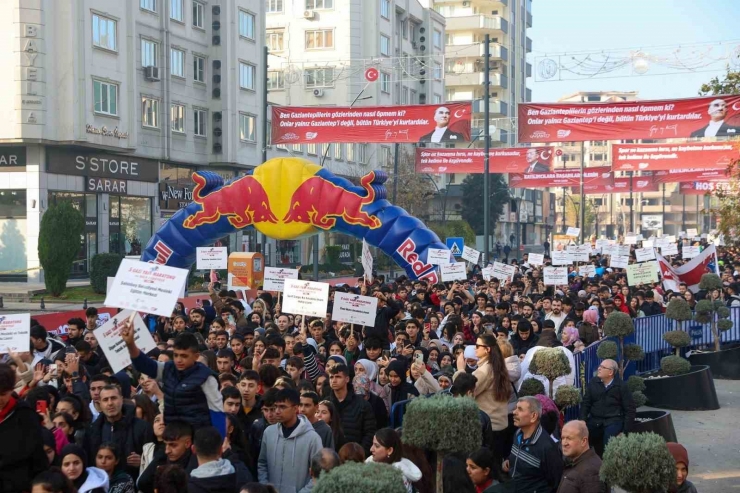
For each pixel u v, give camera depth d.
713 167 42.22
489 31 101.75
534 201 109.38
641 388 13.98
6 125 36.59
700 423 15.59
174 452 6.83
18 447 6.08
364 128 29.80
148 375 7.46
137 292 7.95
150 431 7.92
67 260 33.22
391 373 10.38
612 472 6.26
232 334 12.66
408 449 7.57
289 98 65.50
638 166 43.25
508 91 103.38
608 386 11.38
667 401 16.80
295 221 22.30
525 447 8.09
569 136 27.92
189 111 47.59
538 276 27.83
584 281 26.31
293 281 12.88
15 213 38.09
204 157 49.31
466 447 6.42
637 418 13.12
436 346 12.78
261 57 53.38
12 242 38.19
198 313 15.29
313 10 66.94
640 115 27.34
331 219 22.16
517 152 40.28
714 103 26.70
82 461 6.79
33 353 11.34
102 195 41.53
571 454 7.38
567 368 10.81
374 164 70.12
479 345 10.16
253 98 52.38
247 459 7.72
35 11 36.44
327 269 54.28
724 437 14.44
